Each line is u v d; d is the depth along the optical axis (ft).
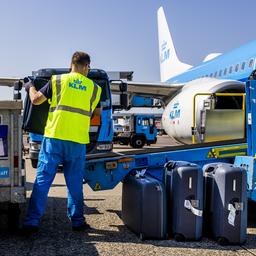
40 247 13.39
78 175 15.26
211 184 14.79
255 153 16.20
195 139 28.58
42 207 14.67
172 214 14.70
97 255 12.62
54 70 31.89
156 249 13.38
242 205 14.07
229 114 26.58
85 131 15.01
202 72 58.18
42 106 17.85
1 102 13.42
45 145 14.73
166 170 15.70
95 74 33.60
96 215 18.70
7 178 13.69
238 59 46.16
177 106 37.19
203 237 15.06
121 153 17.66
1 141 13.60
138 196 14.70
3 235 14.88
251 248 13.70
